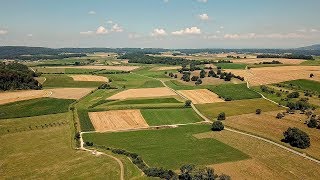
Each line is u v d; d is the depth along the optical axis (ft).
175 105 474.90
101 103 488.85
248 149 303.89
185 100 506.89
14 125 391.86
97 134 360.89
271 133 348.38
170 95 540.11
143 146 320.70
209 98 522.47
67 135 353.51
